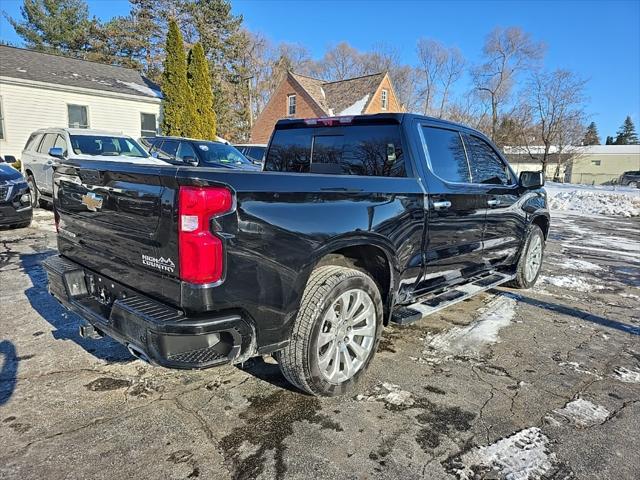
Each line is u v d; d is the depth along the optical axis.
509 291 5.29
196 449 2.21
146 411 2.52
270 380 2.94
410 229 3.06
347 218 2.58
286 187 2.28
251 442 2.27
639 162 52.12
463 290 3.92
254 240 2.12
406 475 2.07
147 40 31.39
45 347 3.30
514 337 3.83
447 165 3.62
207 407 2.59
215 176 2.03
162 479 1.99
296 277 2.33
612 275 6.22
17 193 7.50
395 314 3.13
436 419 2.54
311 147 3.93
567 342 3.75
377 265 3.04
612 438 2.40
